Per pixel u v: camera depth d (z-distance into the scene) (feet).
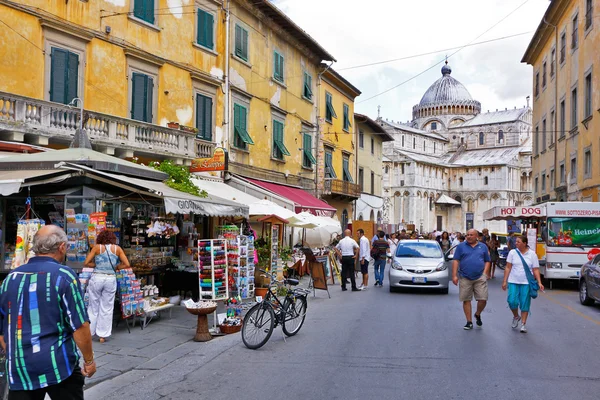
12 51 44.32
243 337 28.30
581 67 88.69
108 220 36.32
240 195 64.28
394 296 51.93
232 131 73.72
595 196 79.87
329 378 22.24
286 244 85.05
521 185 310.86
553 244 61.26
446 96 337.11
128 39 55.62
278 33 88.02
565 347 28.37
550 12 105.60
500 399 19.40
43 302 12.62
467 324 33.65
